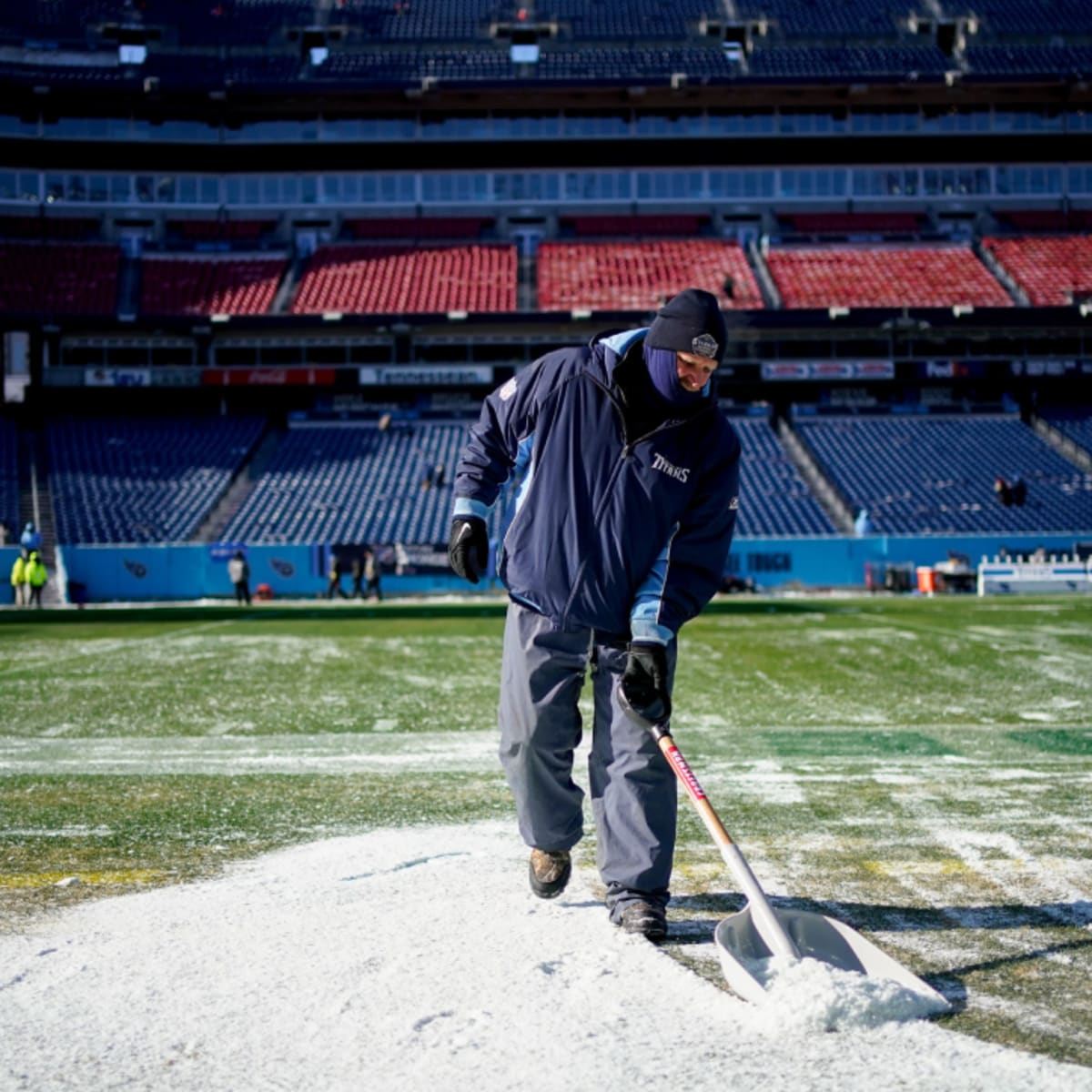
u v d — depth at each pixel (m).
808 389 41.84
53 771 6.15
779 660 12.74
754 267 43.28
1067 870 3.84
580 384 3.12
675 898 3.50
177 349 40.47
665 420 3.08
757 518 34.75
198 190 44.72
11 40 44.47
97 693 10.14
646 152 45.22
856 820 4.71
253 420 40.75
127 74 44.78
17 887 3.61
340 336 40.62
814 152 45.31
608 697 3.24
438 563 33.44
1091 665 12.16
